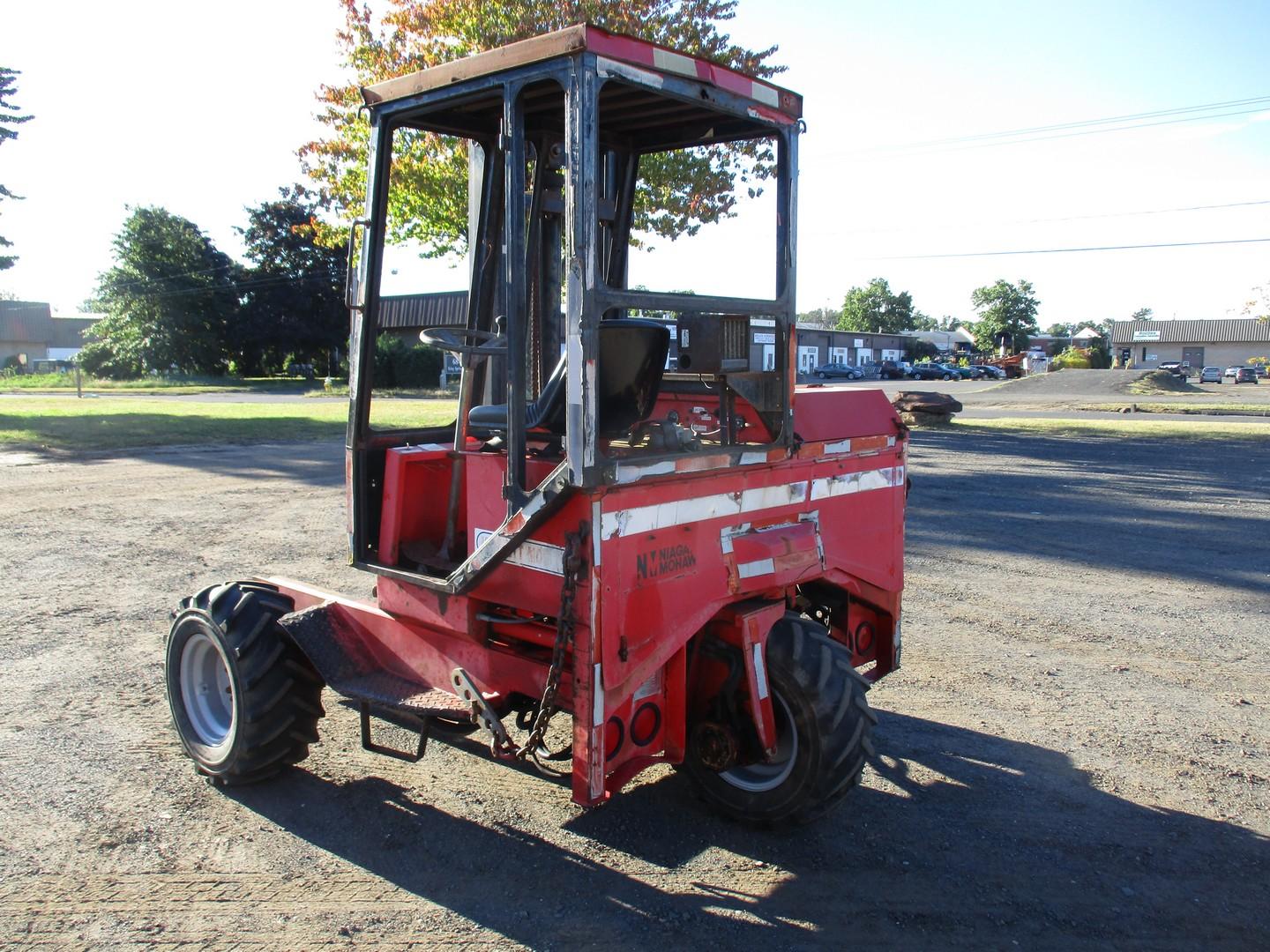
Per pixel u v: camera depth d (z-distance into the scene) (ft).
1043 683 18.54
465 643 11.94
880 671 15.03
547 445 11.73
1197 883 11.61
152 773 14.03
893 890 11.30
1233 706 17.44
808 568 12.50
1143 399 123.44
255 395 129.29
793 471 12.38
